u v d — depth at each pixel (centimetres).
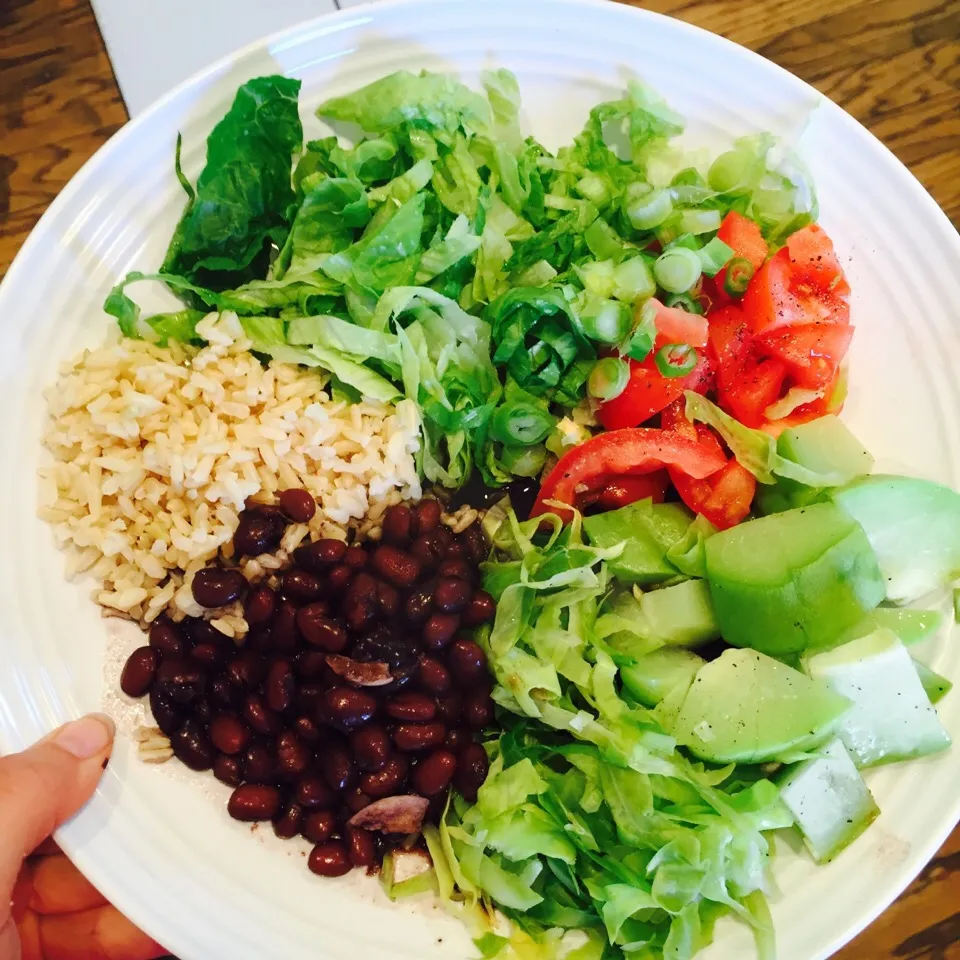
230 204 28
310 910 26
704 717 26
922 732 27
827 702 26
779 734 26
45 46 31
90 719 26
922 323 30
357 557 27
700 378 29
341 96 29
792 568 26
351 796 26
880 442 30
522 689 26
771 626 27
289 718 27
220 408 28
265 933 26
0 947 27
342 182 28
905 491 28
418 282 28
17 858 24
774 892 27
